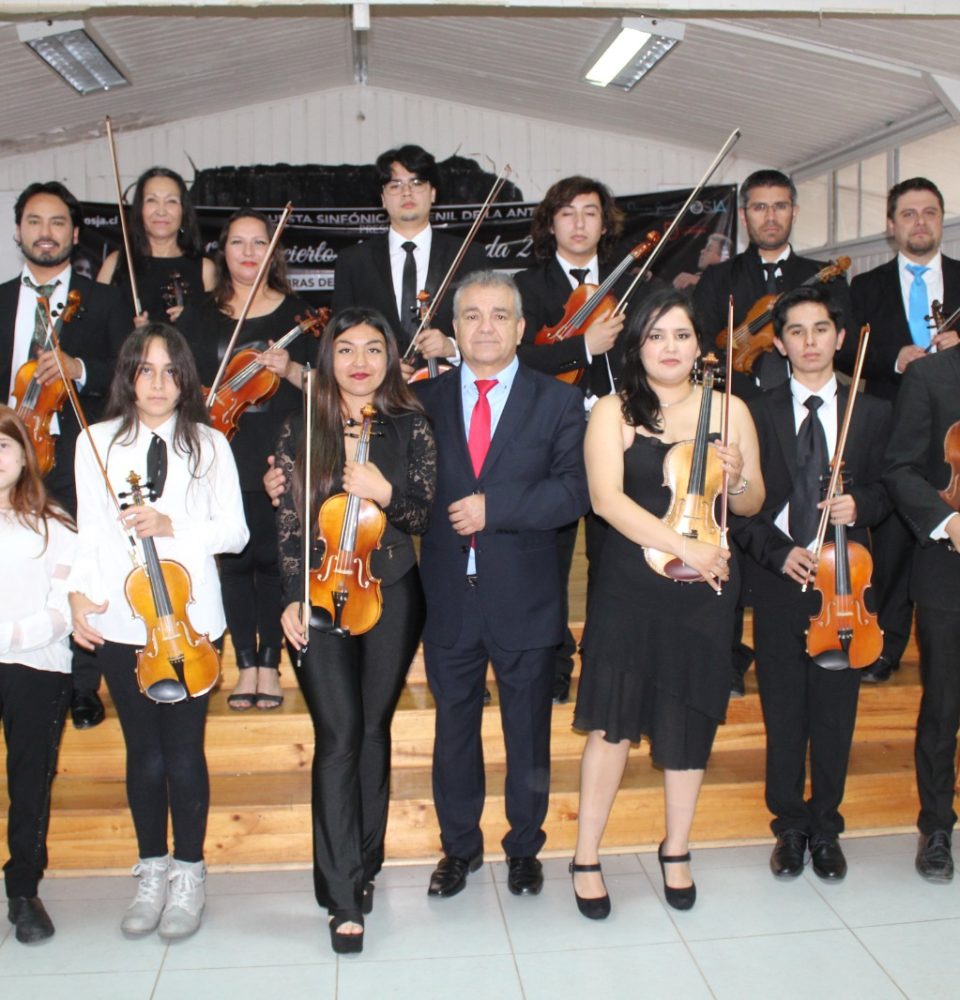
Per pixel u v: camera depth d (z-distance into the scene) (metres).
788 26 5.00
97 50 5.80
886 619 3.34
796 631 2.68
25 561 2.44
